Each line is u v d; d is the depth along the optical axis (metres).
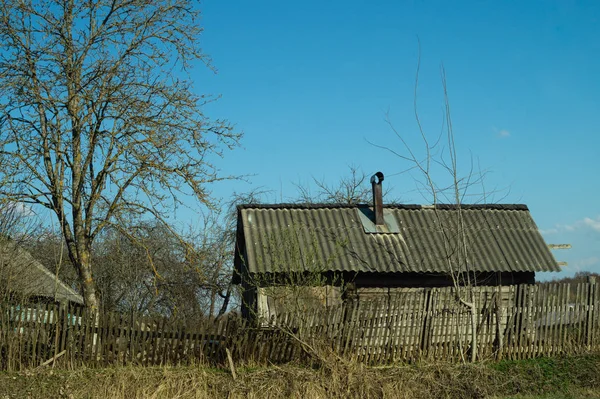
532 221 19.31
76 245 16.53
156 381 13.27
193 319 14.71
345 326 14.43
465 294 15.45
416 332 14.91
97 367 13.70
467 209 19.41
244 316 19.72
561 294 15.88
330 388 13.37
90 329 13.76
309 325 14.20
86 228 16.59
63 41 15.88
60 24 16.00
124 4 16.30
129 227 16.25
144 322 13.95
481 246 18.06
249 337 14.27
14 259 14.53
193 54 16.70
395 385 13.63
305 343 13.96
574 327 15.88
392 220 18.53
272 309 16.14
